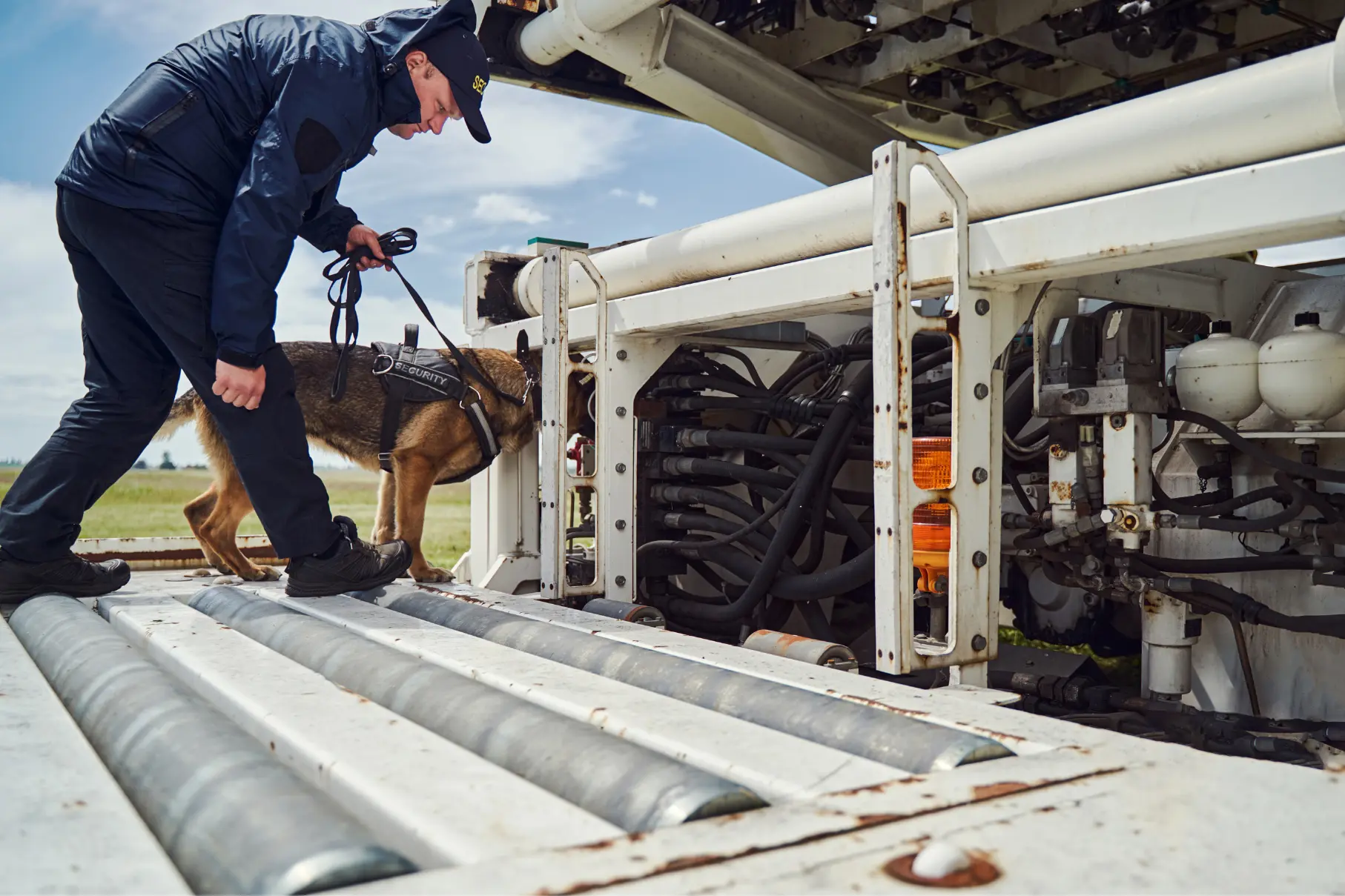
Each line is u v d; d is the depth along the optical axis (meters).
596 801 0.79
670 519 2.88
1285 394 1.77
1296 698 1.97
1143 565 1.92
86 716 1.11
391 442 3.07
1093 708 2.06
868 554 2.37
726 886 0.58
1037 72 3.33
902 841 0.66
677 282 2.52
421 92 1.97
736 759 0.90
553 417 2.51
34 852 0.65
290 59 1.80
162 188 1.79
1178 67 3.12
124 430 2.09
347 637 1.43
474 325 3.50
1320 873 0.60
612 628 1.75
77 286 2.01
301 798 0.74
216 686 1.21
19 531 2.04
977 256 1.72
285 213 1.76
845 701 1.07
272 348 1.87
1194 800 0.75
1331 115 1.29
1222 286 2.11
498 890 0.57
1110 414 1.83
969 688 1.52
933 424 2.57
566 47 2.72
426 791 0.80
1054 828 0.68
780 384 2.97
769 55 3.05
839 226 1.98
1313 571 1.81
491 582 3.11
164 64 1.84
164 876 0.61
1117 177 1.55
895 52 3.07
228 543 2.86
